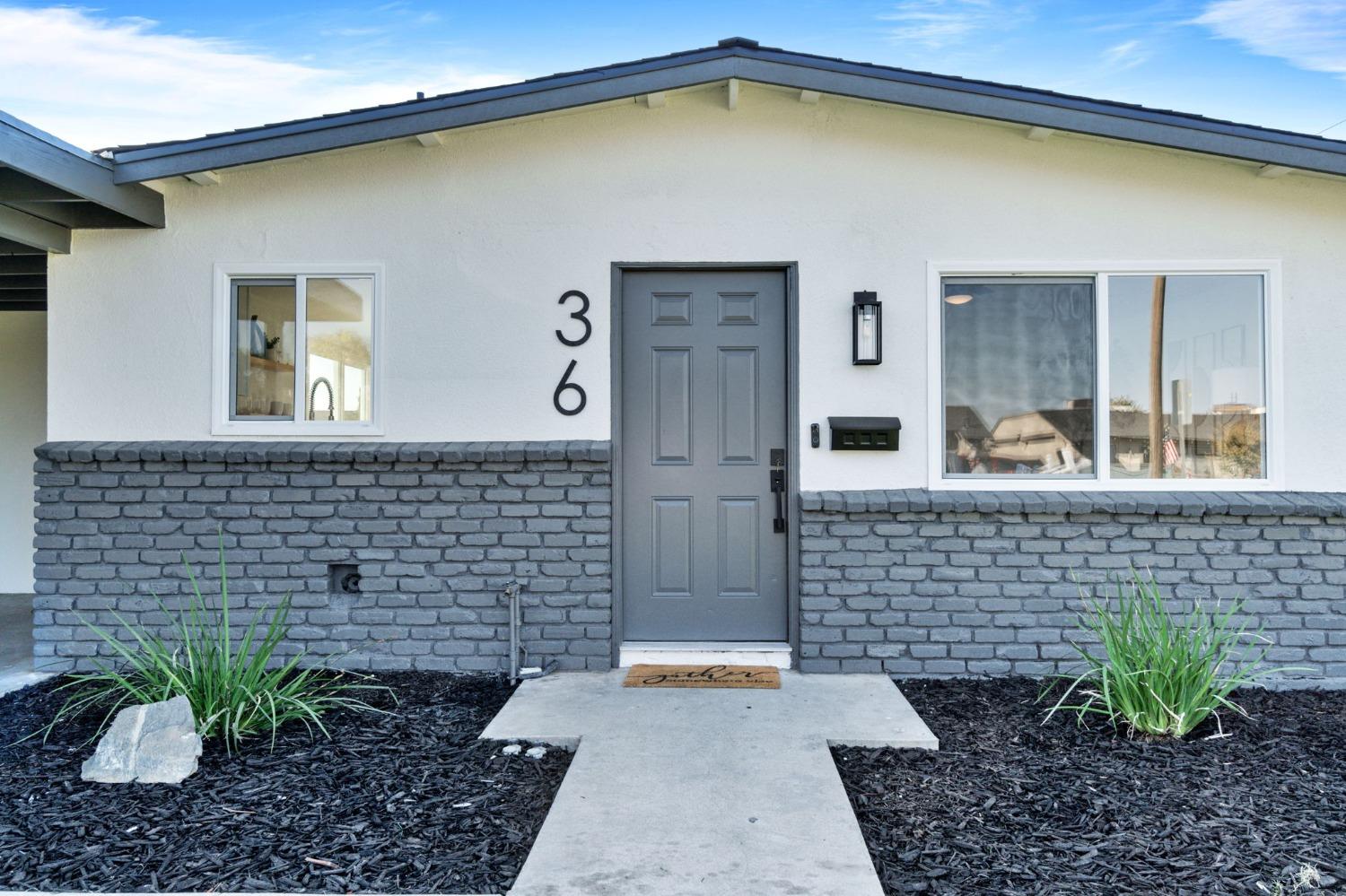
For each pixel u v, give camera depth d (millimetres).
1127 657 3971
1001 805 3129
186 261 4977
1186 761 3523
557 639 4855
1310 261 4766
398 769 3461
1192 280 4859
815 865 2650
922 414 4844
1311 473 4770
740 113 4898
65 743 3762
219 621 4887
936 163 4859
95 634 4875
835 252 4883
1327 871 2623
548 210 4941
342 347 5004
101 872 2633
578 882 2543
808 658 4789
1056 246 4832
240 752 3580
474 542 4863
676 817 2979
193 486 4898
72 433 4984
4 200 4402
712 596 5004
